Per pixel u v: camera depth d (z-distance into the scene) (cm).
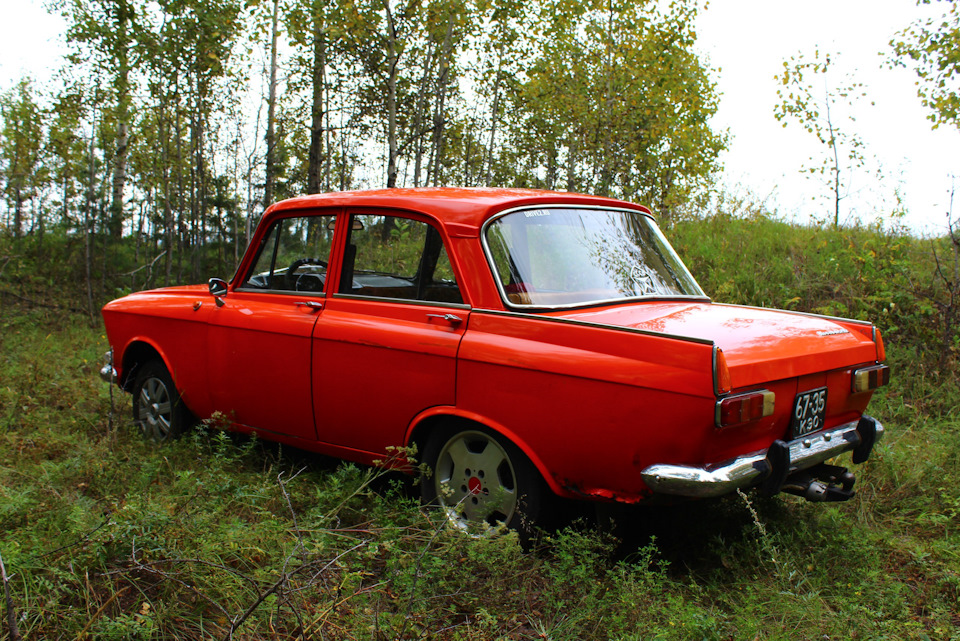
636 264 374
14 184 1494
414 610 261
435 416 346
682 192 1293
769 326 324
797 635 262
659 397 273
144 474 379
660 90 1371
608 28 1405
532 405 307
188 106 1353
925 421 531
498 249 336
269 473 400
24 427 501
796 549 333
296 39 1517
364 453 383
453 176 2503
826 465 342
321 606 248
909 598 298
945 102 1174
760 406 274
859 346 345
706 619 252
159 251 1806
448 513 322
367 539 310
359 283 385
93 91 1269
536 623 264
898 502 395
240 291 448
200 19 1252
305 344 394
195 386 462
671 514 370
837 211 1050
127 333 513
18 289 1373
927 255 810
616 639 255
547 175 2236
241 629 239
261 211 1648
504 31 1541
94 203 1549
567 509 329
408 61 1711
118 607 249
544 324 308
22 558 262
